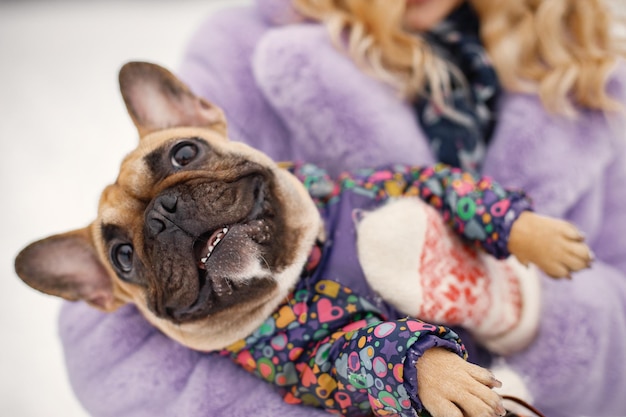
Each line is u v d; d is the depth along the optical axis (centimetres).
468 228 60
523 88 77
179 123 66
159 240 53
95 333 63
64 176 135
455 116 78
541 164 74
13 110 165
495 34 81
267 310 57
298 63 73
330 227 60
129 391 61
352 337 52
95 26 220
